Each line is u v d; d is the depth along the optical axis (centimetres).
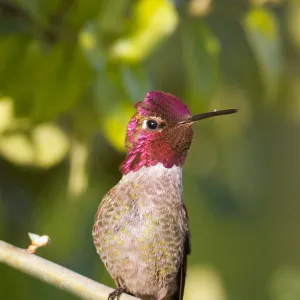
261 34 1086
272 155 1488
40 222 1142
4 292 1074
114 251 971
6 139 1079
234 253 1341
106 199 985
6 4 1045
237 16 1110
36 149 1092
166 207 976
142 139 998
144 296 1005
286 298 1426
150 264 973
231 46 1395
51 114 1012
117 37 1000
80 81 1004
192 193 1284
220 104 1370
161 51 1273
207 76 1057
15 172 1161
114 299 901
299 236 1467
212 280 1324
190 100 1067
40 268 884
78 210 1133
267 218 1447
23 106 1032
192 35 1061
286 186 1501
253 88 1401
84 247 1172
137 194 975
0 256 885
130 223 967
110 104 988
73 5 1010
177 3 1087
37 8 1002
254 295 1379
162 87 1271
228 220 1327
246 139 1448
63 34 1009
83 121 1091
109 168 1168
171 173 993
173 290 1011
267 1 1111
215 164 1332
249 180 1395
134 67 1000
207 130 1334
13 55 1026
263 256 1412
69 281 887
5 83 1027
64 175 1155
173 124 996
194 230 1289
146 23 1004
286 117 1503
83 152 1097
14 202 1156
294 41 1488
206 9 1085
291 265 1451
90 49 997
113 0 998
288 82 1479
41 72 1016
